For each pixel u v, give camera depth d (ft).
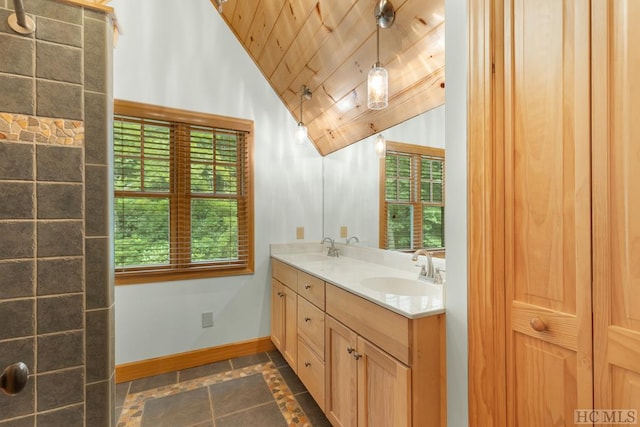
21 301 2.75
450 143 3.56
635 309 2.21
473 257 3.26
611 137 2.31
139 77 6.62
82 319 2.97
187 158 7.17
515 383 3.00
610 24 2.29
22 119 2.74
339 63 6.12
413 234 5.75
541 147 2.77
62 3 2.88
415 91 5.37
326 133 8.15
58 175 2.87
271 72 7.75
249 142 7.84
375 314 3.97
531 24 2.81
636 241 2.21
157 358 6.95
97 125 3.02
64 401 2.90
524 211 2.92
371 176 6.86
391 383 3.68
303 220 8.59
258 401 6.00
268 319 8.16
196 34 7.22
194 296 7.32
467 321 3.34
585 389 2.49
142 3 6.68
